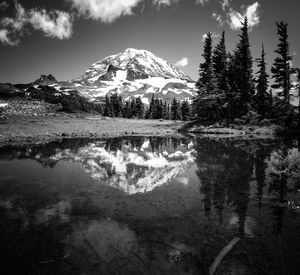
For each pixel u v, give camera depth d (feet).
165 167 48.44
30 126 136.46
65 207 27.22
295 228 22.00
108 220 23.84
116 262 17.17
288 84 144.25
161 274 15.98
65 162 53.36
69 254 18.12
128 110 366.43
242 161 52.19
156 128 179.22
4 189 33.78
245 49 159.02
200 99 162.50
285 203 27.94
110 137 118.32
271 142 87.86
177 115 375.66
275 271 16.25
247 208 26.76
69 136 116.06
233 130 140.46
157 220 23.76
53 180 38.68
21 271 16.34
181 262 17.17
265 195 30.66
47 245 19.31
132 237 20.54
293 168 42.50
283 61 146.10
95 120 224.74
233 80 165.99
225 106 152.97
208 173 42.60
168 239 20.20
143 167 48.70
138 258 17.61
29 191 32.96
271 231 21.49
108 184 36.68
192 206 27.45
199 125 165.07
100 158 58.65
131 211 26.07
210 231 21.52
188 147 78.23
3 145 79.92
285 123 142.82
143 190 33.58
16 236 20.70
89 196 31.01
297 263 17.02
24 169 46.34
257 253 18.16
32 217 24.56
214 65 180.04
